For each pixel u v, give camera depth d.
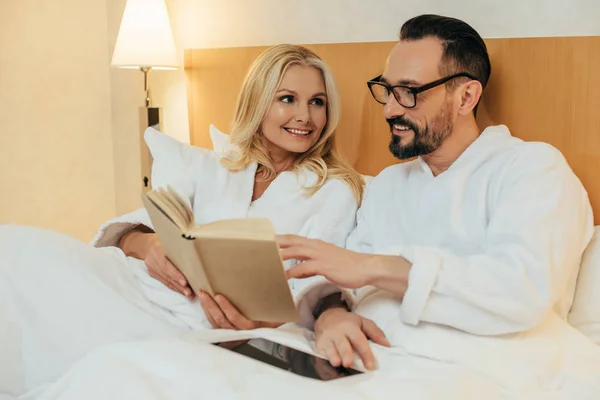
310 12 2.12
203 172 1.76
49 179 3.07
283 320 1.23
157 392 0.96
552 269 1.19
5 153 3.04
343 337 1.19
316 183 1.72
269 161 1.78
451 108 1.41
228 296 1.25
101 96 2.94
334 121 1.78
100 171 3.01
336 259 1.25
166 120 2.68
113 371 1.00
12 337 1.40
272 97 1.72
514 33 1.66
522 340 1.21
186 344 1.09
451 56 1.39
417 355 1.21
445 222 1.38
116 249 1.65
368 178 1.85
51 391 1.05
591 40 1.49
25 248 1.46
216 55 2.35
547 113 1.57
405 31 1.45
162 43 2.38
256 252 1.10
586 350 1.24
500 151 1.37
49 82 3.00
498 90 1.65
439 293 1.18
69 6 2.92
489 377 1.17
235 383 0.98
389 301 1.31
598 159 1.50
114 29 2.85
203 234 1.13
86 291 1.42
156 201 1.21
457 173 1.38
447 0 1.78
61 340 1.40
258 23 2.30
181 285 1.43
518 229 1.22
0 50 2.98
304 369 1.13
